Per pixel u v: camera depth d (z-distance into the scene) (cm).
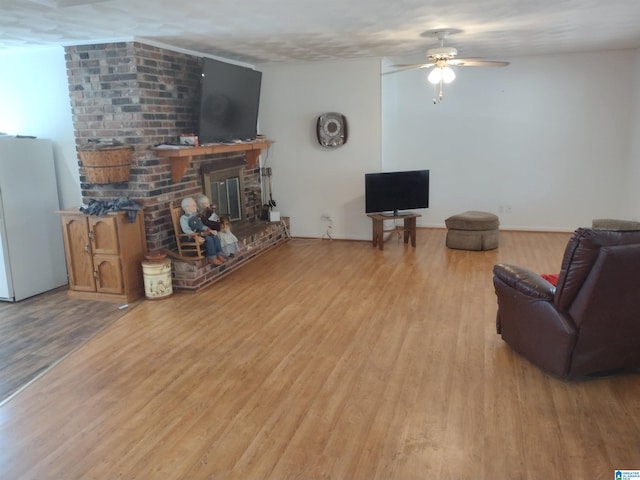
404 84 704
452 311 405
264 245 613
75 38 431
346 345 348
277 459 230
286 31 427
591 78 641
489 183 705
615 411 261
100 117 455
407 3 340
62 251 503
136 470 225
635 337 280
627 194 637
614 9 377
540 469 218
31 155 467
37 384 304
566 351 276
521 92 668
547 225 696
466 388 286
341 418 261
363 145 641
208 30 411
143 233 462
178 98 498
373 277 504
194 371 316
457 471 218
